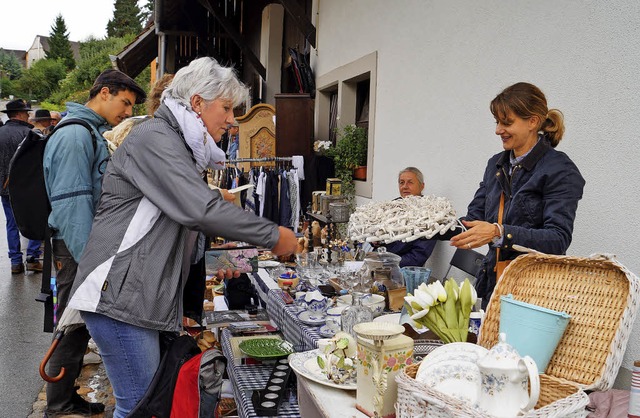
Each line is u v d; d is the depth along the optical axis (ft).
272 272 12.57
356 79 19.67
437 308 5.71
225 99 6.68
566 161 7.39
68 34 207.10
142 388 6.53
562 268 5.50
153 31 37.11
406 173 13.23
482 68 11.49
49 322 10.19
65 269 9.98
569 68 9.12
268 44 32.45
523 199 7.53
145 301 6.30
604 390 4.84
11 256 23.84
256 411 7.34
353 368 6.13
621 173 8.16
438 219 7.88
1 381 13.25
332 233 15.14
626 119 8.05
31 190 9.51
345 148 18.97
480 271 8.39
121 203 6.41
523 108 7.41
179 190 6.06
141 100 10.73
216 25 38.81
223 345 10.38
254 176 20.20
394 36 15.79
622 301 4.96
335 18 21.13
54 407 10.72
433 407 4.32
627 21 7.99
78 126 9.45
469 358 4.95
